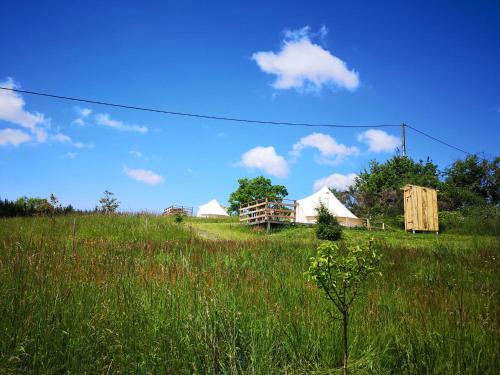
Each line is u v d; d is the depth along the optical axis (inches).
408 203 1034.7
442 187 1419.8
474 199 1309.1
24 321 153.4
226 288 226.7
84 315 167.8
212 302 192.2
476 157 1438.2
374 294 269.1
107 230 709.3
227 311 186.2
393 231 1033.5
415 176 1496.1
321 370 170.1
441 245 627.5
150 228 774.5
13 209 991.6
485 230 951.6
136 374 148.1
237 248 509.0
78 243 362.3
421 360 164.9
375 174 1608.0
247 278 285.4
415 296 270.5
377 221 1216.8
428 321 203.3
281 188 1979.6
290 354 178.1
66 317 163.6
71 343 151.2
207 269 307.4
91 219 808.9
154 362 151.8
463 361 157.4
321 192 1316.4
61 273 207.8
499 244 607.2
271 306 221.5
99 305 180.5
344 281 152.0
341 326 198.5
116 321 166.1
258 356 164.9
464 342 171.6
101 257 276.2
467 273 409.1
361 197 1566.2
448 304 243.8
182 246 506.3
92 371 143.8
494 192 1413.6
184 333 170.1
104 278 218.1
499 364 153.9
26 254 219.0
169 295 198.2
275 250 504.4
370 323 207.3
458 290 305.1
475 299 260.7
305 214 1286.9
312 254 476.7
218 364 157.1
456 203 1362.0
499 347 161.6
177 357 156.1
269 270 367.6
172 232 767.7
